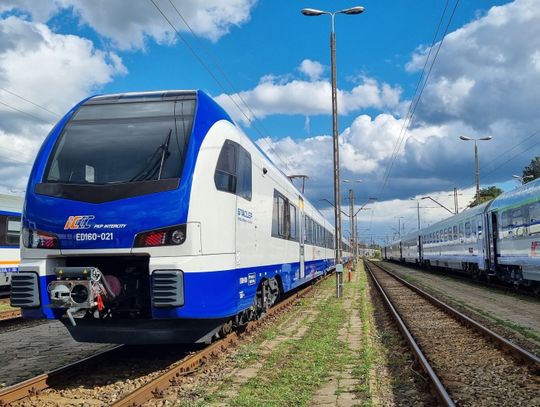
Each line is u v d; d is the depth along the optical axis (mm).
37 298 7312
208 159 7934
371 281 33094
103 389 7043
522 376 7871
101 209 7328
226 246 8195
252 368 8273
